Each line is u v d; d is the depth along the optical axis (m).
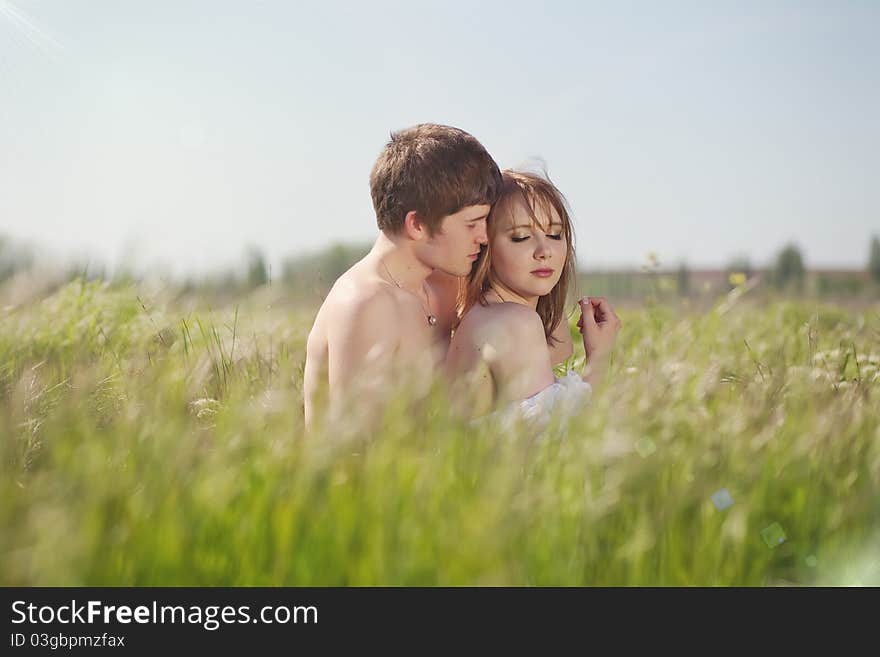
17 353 6.02
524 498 2.47
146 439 2.83
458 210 3.97
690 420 3.24
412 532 2.38
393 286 4.03
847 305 9.35
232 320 6.10
